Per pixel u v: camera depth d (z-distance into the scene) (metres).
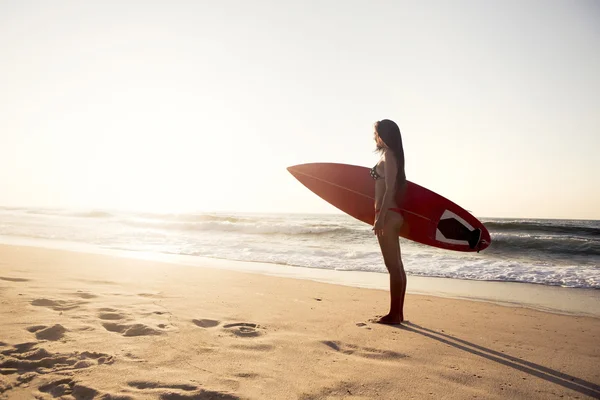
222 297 4.50
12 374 2.15
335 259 8.91
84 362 2.32
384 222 3.68
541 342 3.26
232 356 2.59
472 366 2.63
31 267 6.04
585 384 2.38
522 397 2.18
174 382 2.13
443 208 4.34
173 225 17.09
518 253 10.75
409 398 2.11
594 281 6.54
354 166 5.07
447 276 7.17
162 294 4.45
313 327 3.44
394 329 3.50
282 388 2.15
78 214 26.05
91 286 4.68
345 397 2.08
